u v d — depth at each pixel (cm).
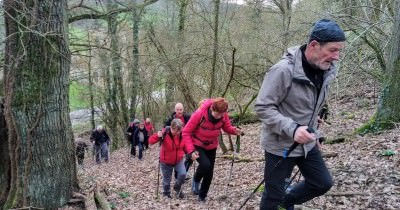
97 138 1572
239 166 950
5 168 688
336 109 1304
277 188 359
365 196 524
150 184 930
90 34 1253
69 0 1155
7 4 610
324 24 314
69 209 660
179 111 817
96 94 2111
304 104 336
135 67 1742
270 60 1450
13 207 638
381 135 806
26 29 602
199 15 1570
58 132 661
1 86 700
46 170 648
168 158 732
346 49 1166
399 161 629
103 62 1508
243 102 1784
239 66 1394
